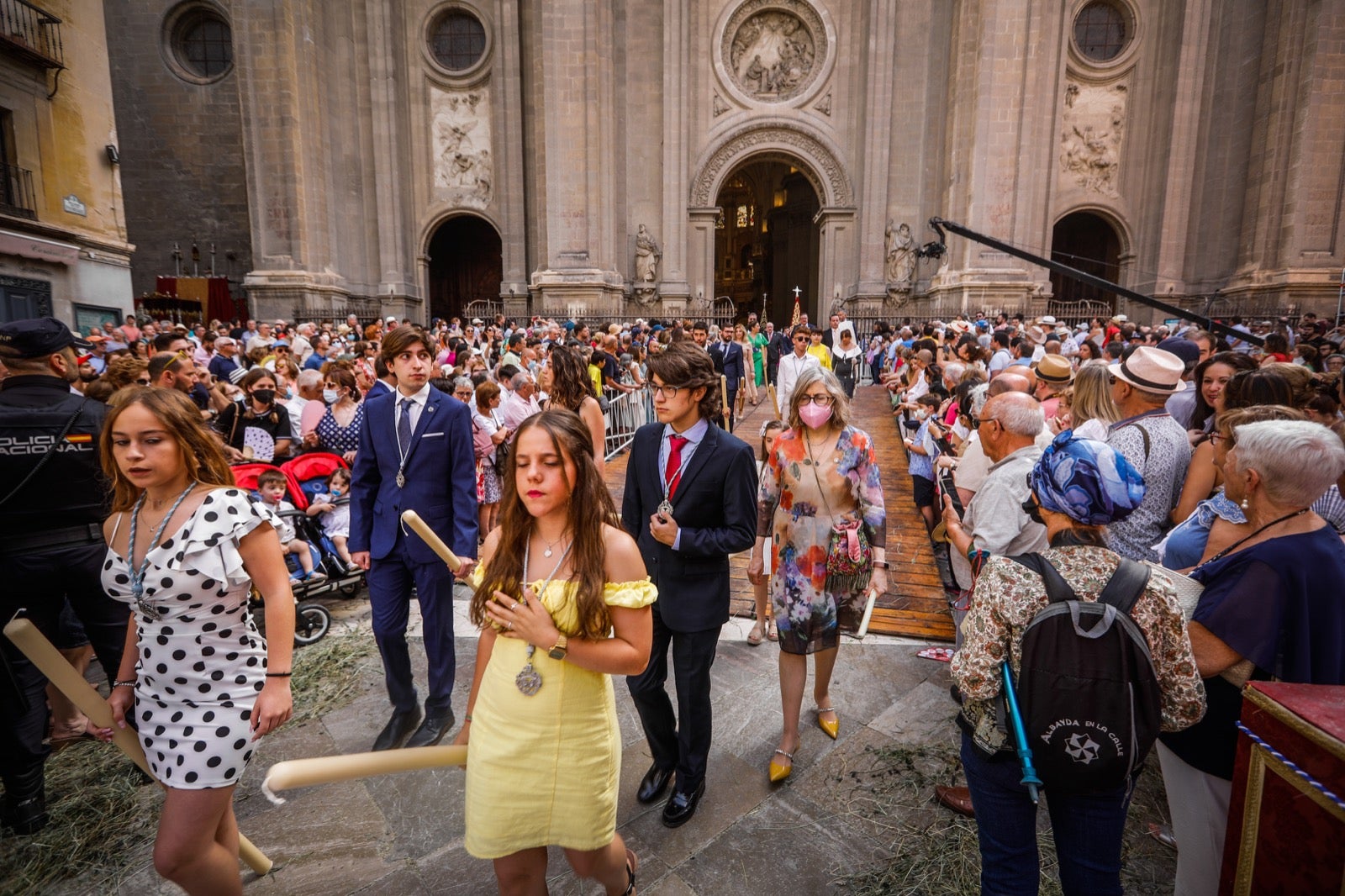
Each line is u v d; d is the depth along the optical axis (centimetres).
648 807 292
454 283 2961
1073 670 164
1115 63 2395
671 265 2469
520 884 197
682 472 277
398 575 336
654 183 2492
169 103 2416
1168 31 2338
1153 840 271
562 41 2228
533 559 193
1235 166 2238
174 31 2406
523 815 183
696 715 279
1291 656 182
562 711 184
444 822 286
